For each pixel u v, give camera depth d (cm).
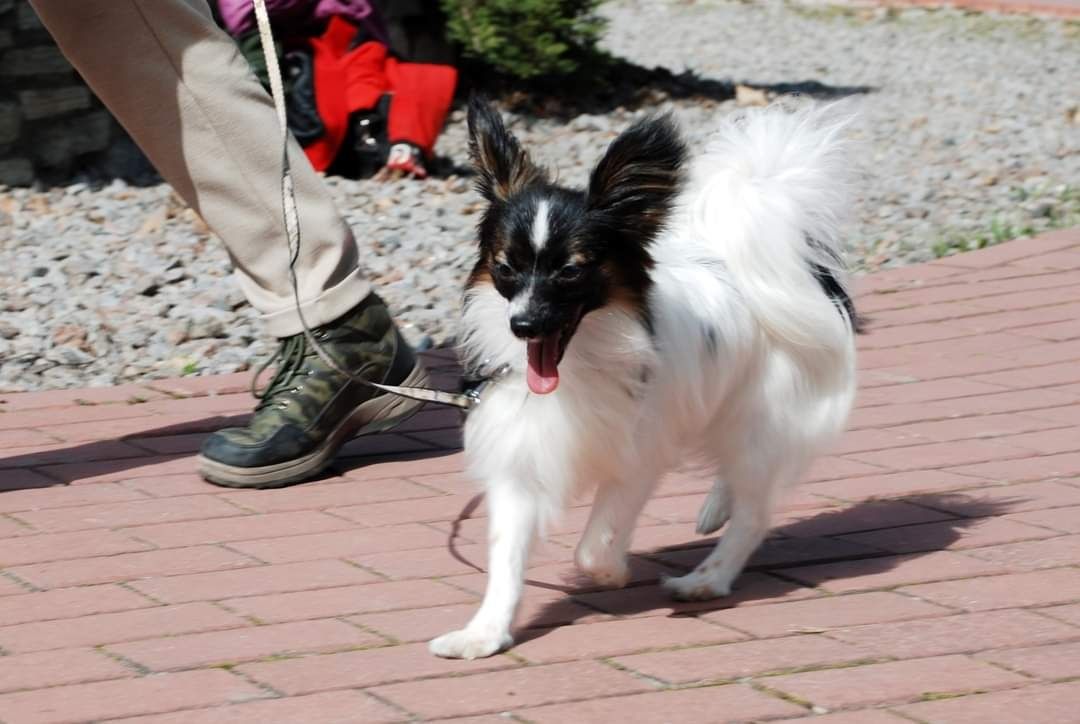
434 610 576
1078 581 589
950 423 825
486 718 473
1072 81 1998
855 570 617
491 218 537
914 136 1625
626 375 537
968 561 619
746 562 618
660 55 2281
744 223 585
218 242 1220
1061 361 935
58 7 703
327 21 1426
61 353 968
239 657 529
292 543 658
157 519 693
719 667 511
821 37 2514
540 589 605
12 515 697
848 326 618
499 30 1698
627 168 523
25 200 1321
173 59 722
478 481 560
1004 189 1377
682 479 752
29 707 487
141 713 482
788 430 602
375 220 1270
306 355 754
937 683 489
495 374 539
